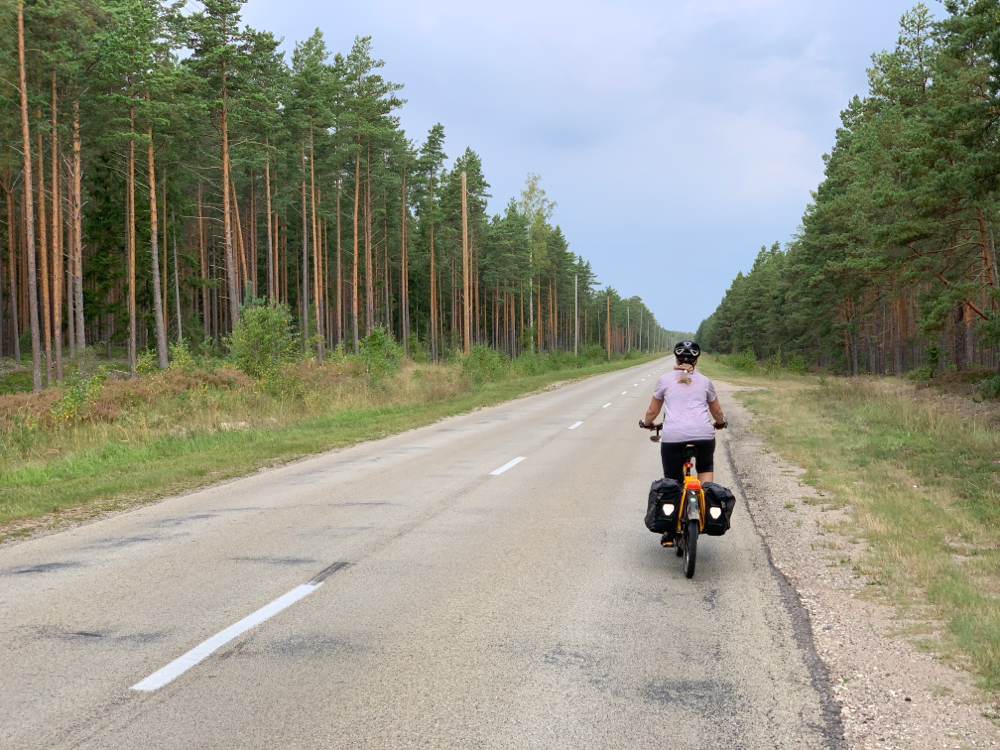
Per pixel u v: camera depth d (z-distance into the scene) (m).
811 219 53.41
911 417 16.67
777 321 81.88
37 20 33.56
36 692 3.77
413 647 4.39
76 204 36.91
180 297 60.00
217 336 62.88
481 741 3.26
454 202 74.50
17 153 38.94
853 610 5.11
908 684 3.89
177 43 39.09
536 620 4.88
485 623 4.82
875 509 8.27
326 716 3.51
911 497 8.95
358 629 4.70
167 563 6.38
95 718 3.48
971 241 32.22
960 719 3.49
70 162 40.72
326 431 17.69
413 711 3.56
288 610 5.08
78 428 15.55
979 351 50.56
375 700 3.68
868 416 18.33
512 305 96.19
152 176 37.31
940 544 6.79
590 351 84.31
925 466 11.10
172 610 5.09
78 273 36.53
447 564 6.30
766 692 3.78
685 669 4.07
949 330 44.28
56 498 9.71
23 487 10.98
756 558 6.55
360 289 77.31
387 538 7.26
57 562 6.49
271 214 57.56
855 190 40.62
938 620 4.88
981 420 16.75
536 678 3.94
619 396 32.25
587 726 3.41
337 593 5.48
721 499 5.89
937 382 29.09
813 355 79.06
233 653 4.30
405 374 33.28
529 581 5.79
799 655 4.28
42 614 5.03
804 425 17.75
